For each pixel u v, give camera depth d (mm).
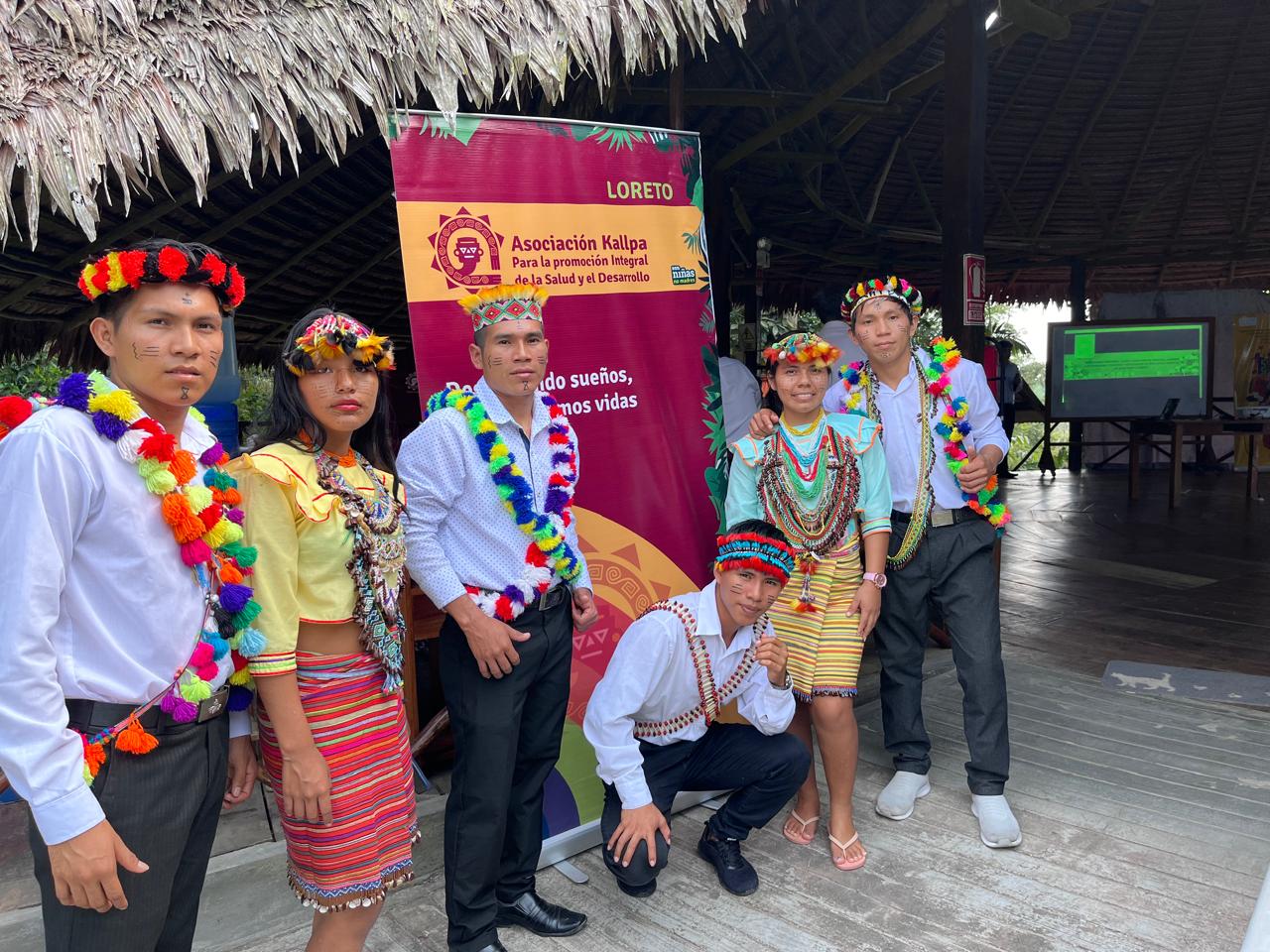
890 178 8586
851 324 2902
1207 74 7773
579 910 2406
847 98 5617
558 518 2240
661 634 2350
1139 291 12023
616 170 2809
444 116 2484
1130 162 9055
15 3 1896
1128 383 10711
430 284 2457
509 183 2600
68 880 1283
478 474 2145
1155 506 8984
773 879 2543
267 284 5570
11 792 3061
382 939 2297
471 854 2125
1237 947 2168
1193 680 3988
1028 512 8852
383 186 5113
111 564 1370
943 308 4480
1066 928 2260
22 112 1806
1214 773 3105
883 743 3457
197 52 2004
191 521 1406
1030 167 9031
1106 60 7562
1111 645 4559
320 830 1676
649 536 2842
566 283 2707
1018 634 4785
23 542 1276
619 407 2801
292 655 1591
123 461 1373
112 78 1906
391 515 1762
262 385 6379
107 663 1373
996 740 2768
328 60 2121
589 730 2381
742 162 6949
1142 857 2582
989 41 5262
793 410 2693
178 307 1397
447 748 3348
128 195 1989
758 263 8266
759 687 2467
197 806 1491
